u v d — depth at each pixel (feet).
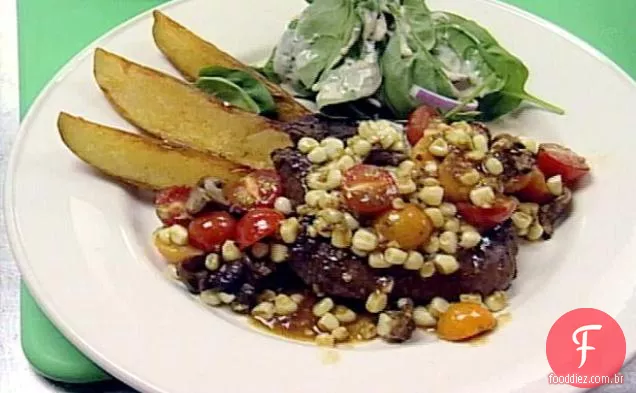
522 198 1.65
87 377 1.52
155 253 1.57
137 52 1.92
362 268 1.47
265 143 1.72
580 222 1.63
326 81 1.86
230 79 1.84
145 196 1.68
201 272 1.50
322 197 1.50
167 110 1.74
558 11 2.26
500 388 1.31
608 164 1.72
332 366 1.35
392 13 1.88
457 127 1.62
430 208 1.48
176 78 1.83
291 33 1.93
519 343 1.39
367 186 1.46
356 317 1.49
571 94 1.87
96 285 1.46
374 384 1.32
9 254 1.77
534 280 1.56
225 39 2.02
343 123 1.77
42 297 1.43
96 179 1.64
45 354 1.52
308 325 1.48
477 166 1.56
